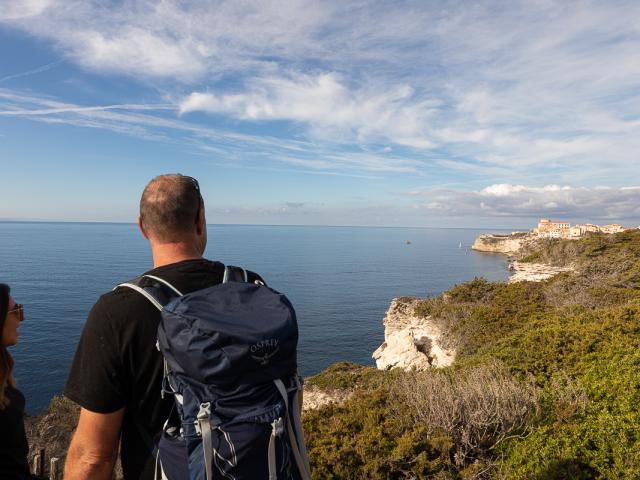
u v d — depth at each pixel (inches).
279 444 74.4
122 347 73.8
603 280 903.1
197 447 70.2
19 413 116.6
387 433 249.4
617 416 239.1
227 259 7810.0
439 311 941.8
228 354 69.3
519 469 213.0
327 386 619.5
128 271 5226.4
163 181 90.1
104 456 75.7
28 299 3223.4
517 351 397.7
